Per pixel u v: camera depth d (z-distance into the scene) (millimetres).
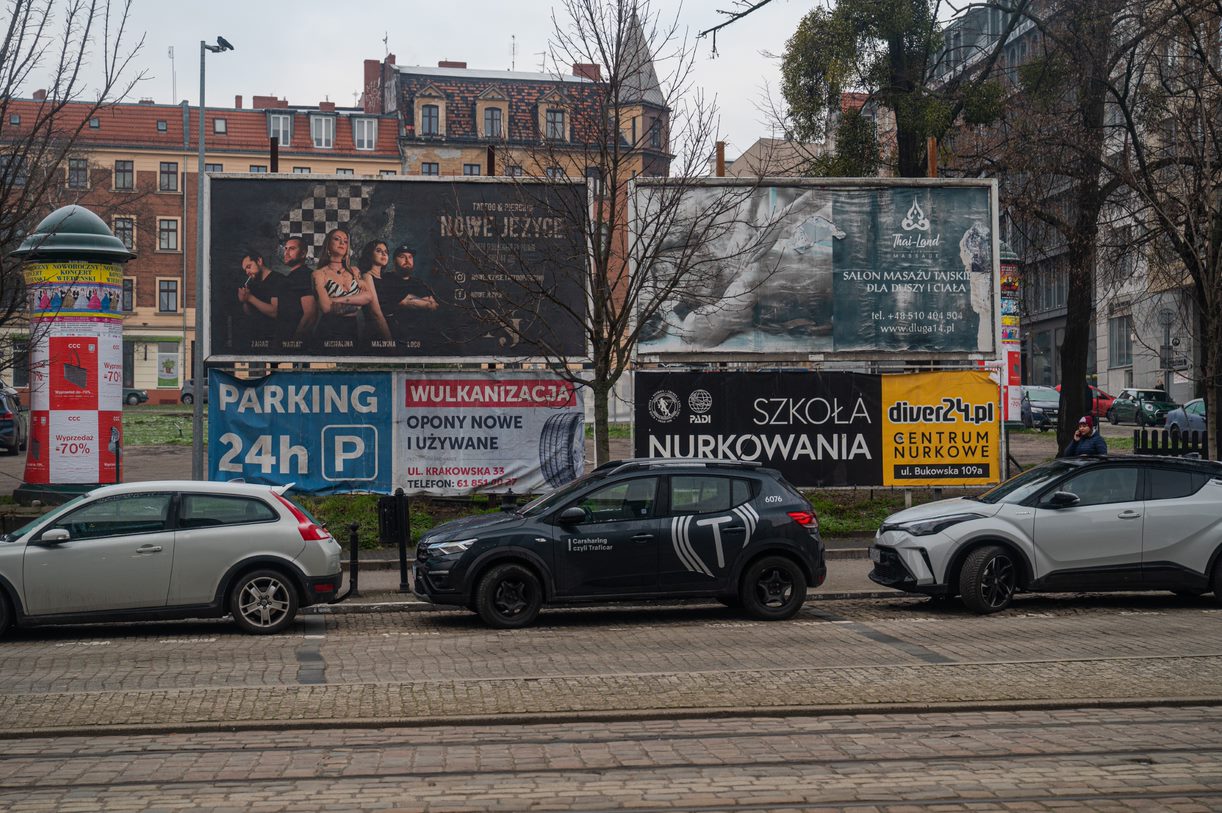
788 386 21547
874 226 22344
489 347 21609
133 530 12852
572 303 21578
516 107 78062
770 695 9320
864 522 21359
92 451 20859
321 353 21562
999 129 29750
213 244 21531
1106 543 14117
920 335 22391
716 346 22062
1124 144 25562
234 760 7680
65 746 8062
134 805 6707
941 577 14070
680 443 21375
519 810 6598
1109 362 58344
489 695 9344
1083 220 26531
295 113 77938
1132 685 9609
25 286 18656
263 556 13031
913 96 28703
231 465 21094
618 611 14805
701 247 21609
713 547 13688
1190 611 14219
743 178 21938
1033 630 12805
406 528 16312
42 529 12742
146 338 75188
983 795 6840
